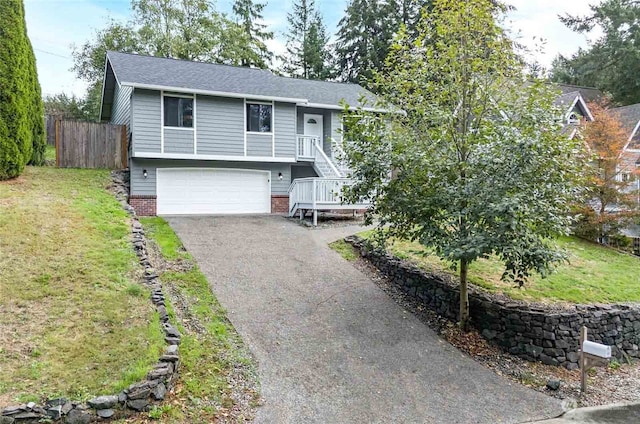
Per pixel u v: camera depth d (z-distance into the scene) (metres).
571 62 31.28
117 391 4.64
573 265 10.62
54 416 4.29
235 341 6.60
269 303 8.02
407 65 7.88
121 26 27.56
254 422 4.94
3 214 8.61
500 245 6.46
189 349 6.00
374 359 6.66
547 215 6.65
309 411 5.28
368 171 7.59
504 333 7.53
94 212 9.91
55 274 6.73
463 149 7.57
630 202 13.16
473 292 8.12
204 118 15.77
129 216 10.30
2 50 11.55
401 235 7.98
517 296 8.14
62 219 8.98
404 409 5.53
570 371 7.23
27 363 4.84
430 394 5.94
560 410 5.83
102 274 6.96
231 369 5.86
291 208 15.34
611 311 7.93
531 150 6.38
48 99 31.38
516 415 5.62
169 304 7.04
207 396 5.21
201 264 9.40
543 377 6.83
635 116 22.66
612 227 13.41
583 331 6.60
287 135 17.22
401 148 7.37
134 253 8.02
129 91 15.79
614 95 28.69
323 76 35.09
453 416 5.47
